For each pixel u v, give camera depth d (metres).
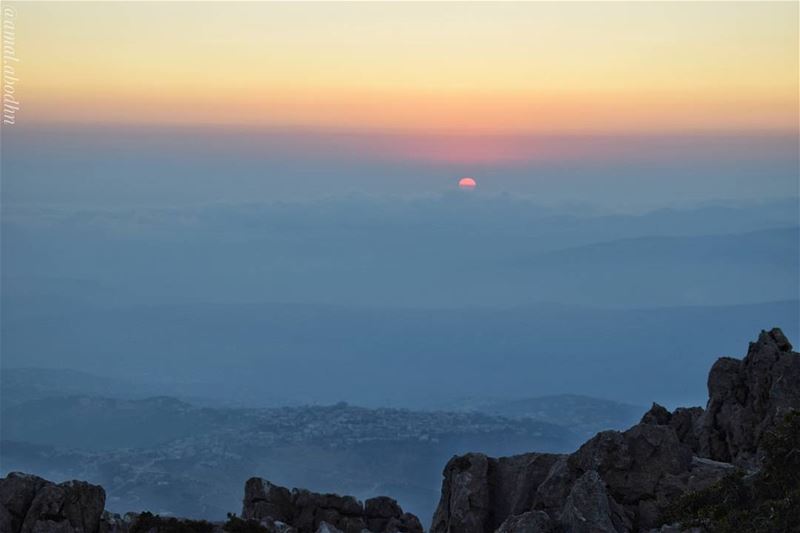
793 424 53.75
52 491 53.56
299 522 62.62
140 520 55.44
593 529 52.88
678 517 53.84
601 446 57.59
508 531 54.22
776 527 49.03
